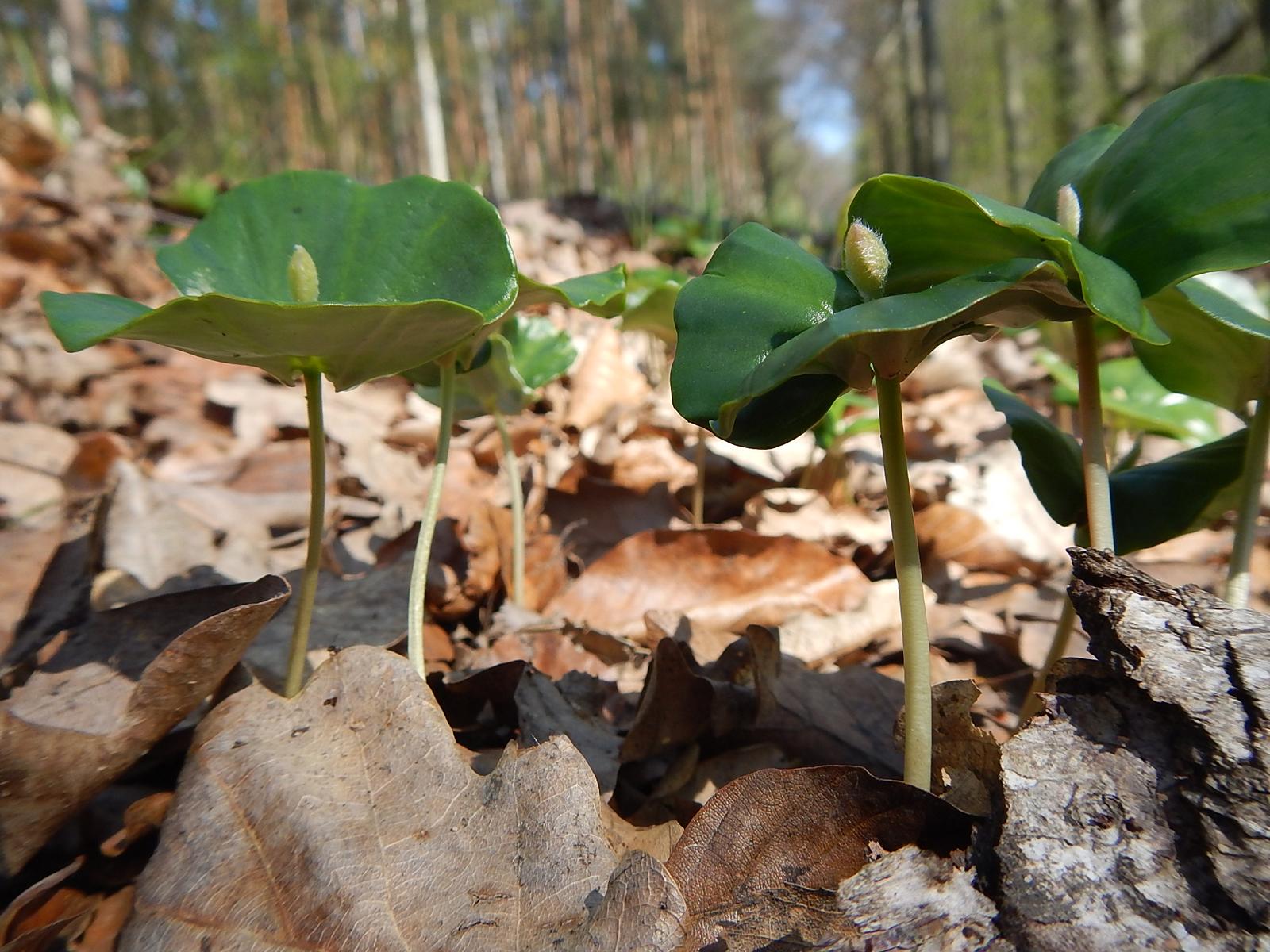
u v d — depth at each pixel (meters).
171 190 0.60
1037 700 0.10
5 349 0.27
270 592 0.09
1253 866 0.06
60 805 0.08
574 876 0.07
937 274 0.08
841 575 0.16
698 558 0.16
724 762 0.11
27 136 0.48
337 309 0.07
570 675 0.13
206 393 0.25
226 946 0.07
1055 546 0.20
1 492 0.17
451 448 0.24
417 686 0.08
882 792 0.07
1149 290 0.07
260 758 0.08
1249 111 0.07
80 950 0.08
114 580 0.13
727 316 0.07
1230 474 0.09
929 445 0.27
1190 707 0.07
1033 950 0.06
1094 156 0.09
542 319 0.17
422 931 0.07
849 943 0.07
